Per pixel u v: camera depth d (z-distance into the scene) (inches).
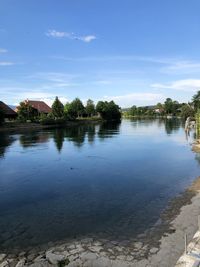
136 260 390.9
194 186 743.1
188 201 621.3
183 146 1514.5
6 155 1277.1
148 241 445.7
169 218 531.8
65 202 644.1
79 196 685.3
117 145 1581.0
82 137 2012.8
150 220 529.3
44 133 2333.9
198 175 872.9
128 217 548.4
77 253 416.2
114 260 392.5
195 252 390.0
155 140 1820.9
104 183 797.2
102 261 390.6
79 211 587.2
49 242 456.4
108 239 459.8
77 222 532.4
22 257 410.9
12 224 528.7
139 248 424.5
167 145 1566.2
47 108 4320.9
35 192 725.3
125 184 783.1
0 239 470.3
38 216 564.7
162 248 420.5
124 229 495.5
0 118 2600.9
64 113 3860.7
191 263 365.7
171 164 1047.0
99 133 2365.9
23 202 649.6
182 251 409.4
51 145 1588.3
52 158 1197.7
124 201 641.6
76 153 1315.2
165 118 6171.3
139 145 1577.3
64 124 3513.8
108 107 4987.7
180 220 516.1
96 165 1045.2
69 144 1627.7
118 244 441.1
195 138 1884.8
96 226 512.4
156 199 649.6
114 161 1118.4
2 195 703.7
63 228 507.8
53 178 865.5
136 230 489.1
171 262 383.2
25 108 3243.1
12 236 480.4
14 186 783.1
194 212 550.6
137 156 1223.5
